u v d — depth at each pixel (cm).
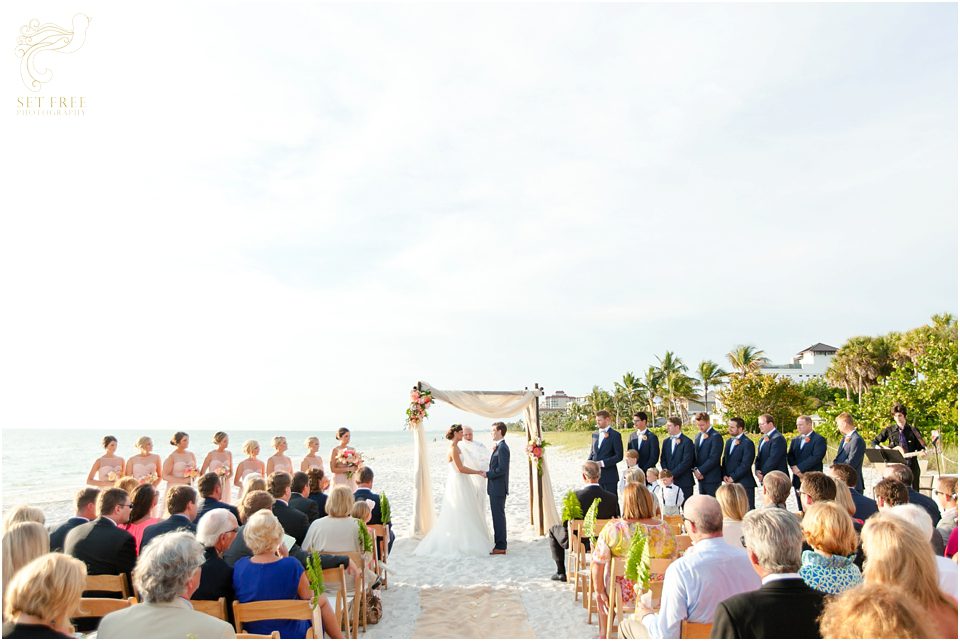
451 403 1106
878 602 175
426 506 1087
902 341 4203
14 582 249
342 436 1008
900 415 1030
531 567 844
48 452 5272
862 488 809
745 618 252
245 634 309
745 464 911
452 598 699
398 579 791
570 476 2155
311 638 388
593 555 525
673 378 6081
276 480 607
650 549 477
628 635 402
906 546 227
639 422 1018
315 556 414
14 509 407
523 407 1134
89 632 447
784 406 3572
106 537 452
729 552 338
